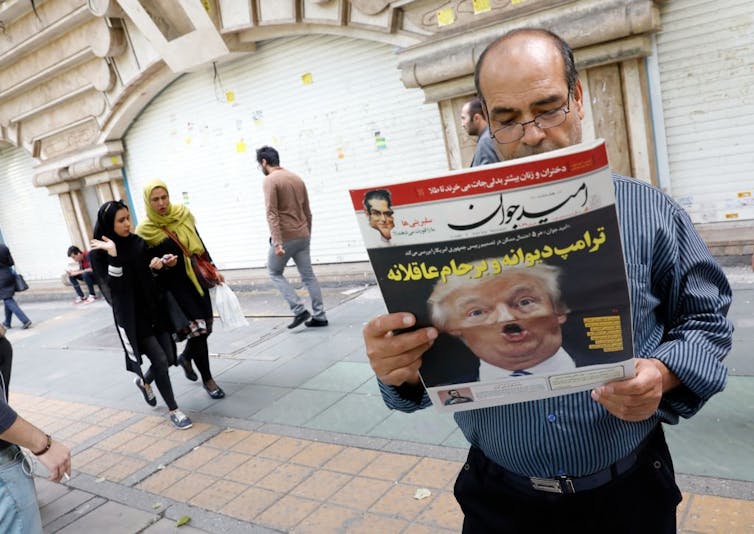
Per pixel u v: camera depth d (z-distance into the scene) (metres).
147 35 8.26
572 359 1.19
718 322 1.33
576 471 1.42
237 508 3.36
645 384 1.16
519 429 1.44
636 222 1.32
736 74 5.25
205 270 4.79
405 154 7.40
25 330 9.80
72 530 3.44
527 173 1.05
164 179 10.09
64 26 9.23
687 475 2.83
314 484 3.45
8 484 2.06
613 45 5.37
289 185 5.97
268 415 4.52
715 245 5.44
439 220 1.12
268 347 6.13
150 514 3.46
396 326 1.23
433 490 3.15
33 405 5.84
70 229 11.65
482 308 1.19
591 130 5.87
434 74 6.22
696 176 5.67
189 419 4.61
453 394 1.32
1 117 11.40
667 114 5.63
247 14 7.59
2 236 14.01
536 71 1.27
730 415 3.24
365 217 1.15
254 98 8.52
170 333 4.68
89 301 11.44
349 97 7.61
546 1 5.52
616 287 1.12
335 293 7.73
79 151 10.59
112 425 4.93
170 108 9.55
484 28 5.83
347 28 6.93
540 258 1.12
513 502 1.54
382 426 3.98
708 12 5.21
